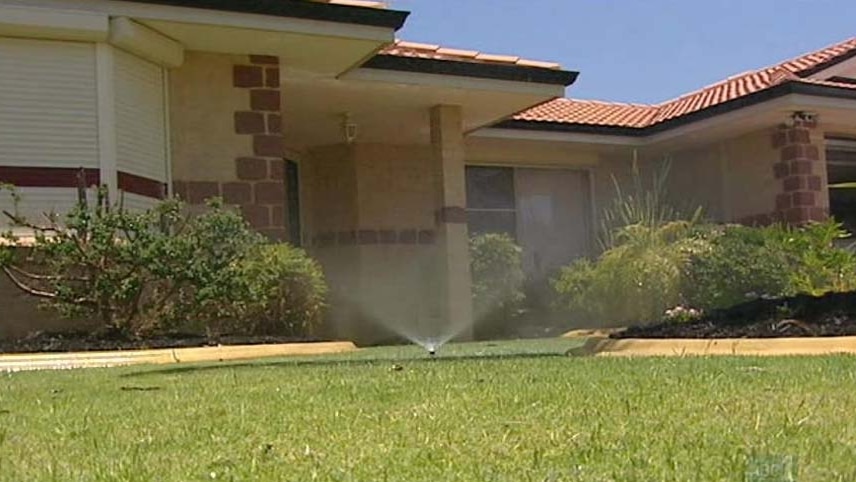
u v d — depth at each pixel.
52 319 9.59
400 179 16.88
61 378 6.14
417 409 3.80
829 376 4.68
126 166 10.45
